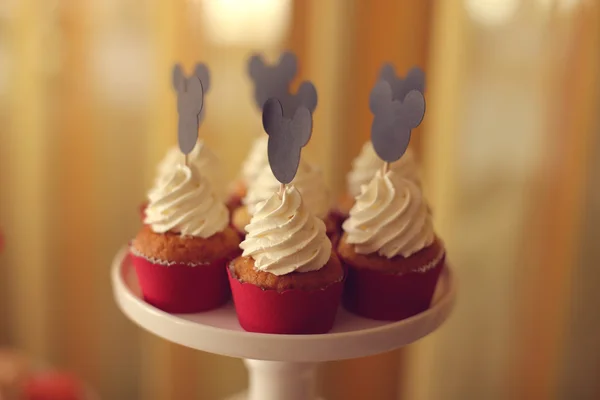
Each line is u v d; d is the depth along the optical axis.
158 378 0.98
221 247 0.59
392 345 0.54
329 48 0.82
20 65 0.90
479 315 0.85
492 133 0.80
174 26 0.86
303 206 0.56
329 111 0.84
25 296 0.99
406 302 0.58
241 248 0.57
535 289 0.83
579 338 0.83
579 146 0.78
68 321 0.99
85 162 0.92
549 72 0.78
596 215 0.80
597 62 0.76
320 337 0.52
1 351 0.91
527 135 0.79
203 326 0.53
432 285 0.58
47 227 0.95
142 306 0.56
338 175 0.85
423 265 0.57
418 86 0.62
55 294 0.98
